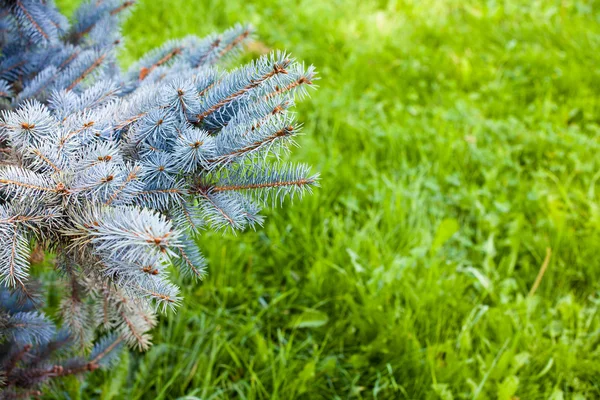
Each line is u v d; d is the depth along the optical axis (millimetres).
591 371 1212
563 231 1426
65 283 981
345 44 2125
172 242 792
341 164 1620
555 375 1213
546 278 1360
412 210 1477
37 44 1020
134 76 1070
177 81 887
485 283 1313
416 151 1687
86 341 1013
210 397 1167
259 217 917
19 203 841
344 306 1292
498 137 1739
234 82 892
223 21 2188
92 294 972
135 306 981
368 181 1545
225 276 1326
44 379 1015
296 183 888
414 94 1897
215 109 901
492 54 2125
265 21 2189
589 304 1340
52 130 871
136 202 876
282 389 1176
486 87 1938
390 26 2256
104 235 810
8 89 996
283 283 1362
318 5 2326
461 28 2256
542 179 1608
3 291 988
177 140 868
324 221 1425
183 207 895
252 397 1165
